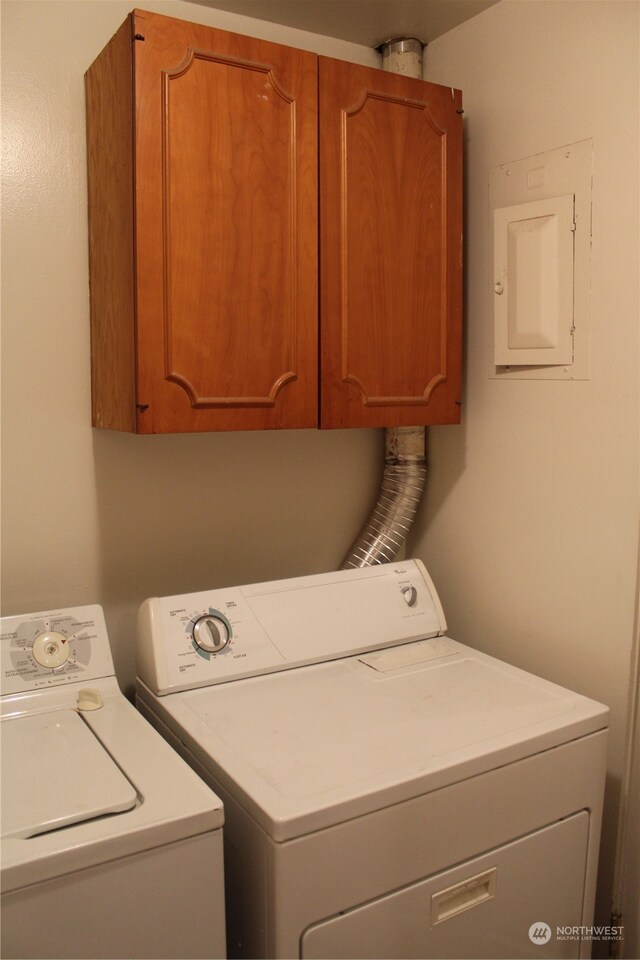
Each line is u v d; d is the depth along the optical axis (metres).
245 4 1.75
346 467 2.06
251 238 1.47
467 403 1.93
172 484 1.80
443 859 1.20
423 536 2.12
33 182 1.58
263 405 1.51
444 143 1.73
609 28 1.52
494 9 1.77
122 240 1.42
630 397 1.53
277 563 1.97
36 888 0.91
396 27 1.89
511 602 1.84
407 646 1.73
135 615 1.77
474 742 1.27
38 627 1.42
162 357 1.39
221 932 1.05
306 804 1.07
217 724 1.33
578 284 1.62
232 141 1.43
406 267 1.69
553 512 1.71
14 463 1.61
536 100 1.69
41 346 1.62
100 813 1.00
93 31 1.62
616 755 1.59
